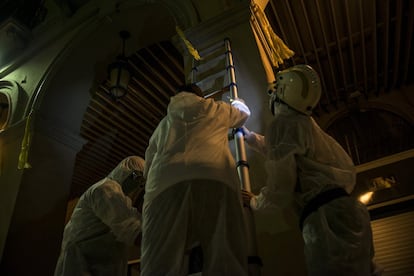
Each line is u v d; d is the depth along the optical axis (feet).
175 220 5.49
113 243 9.01
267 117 10.00
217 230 5.50
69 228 9.24
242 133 8.86
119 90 15.87
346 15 17.69
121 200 8.44
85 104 17.61
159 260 5.18
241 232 5.73
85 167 30.19
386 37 19.25
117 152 28.60
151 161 7.31
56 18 19.30
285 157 6.17
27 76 18.07
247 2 11.68
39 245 13.62
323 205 5.88
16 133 15.66
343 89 24.08
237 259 5.38
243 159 8.40
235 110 7.57
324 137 7.04
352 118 25.72
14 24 19.19
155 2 14.80
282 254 8.04
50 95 16.24
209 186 5.81
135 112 23.97
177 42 13.03
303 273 7.64
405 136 25.21
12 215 13.17
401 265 19.75
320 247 5.57
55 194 14.96
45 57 18.15
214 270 5.13
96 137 26.32
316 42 19.98
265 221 8.64
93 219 9.04
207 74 11.43
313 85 7.19
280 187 6.19
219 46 11.68
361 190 22.97
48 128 15.64
